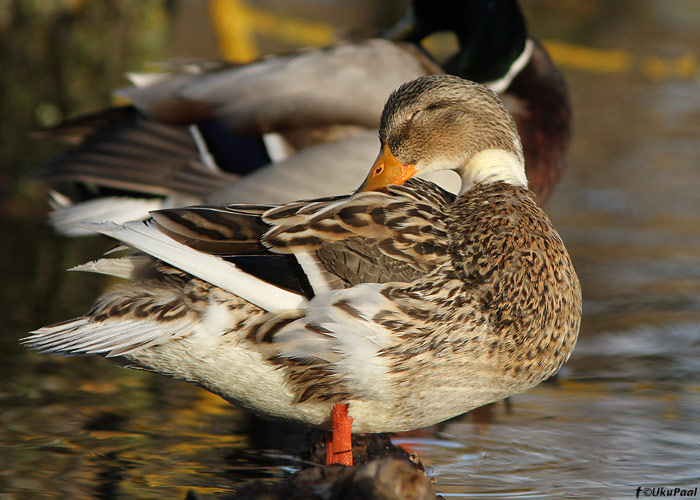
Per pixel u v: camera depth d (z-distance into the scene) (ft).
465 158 25.41
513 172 25.02
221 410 28.43
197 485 23.41
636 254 44.19
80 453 24.93
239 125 34.73
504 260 22.81
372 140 33.37
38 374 30.40
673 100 72.28
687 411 28.45
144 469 24.18
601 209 50.47
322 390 22.91
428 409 23.25
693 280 41.11
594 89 74.33
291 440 26.50
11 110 49.98
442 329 22.35
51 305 35.99
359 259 22.58
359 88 34.14
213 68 37.24
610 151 60.44
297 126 34.19
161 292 22.52
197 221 22.80
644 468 24.71
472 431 27.22
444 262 22.84
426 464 25.08
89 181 35.32
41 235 45.06
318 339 22.16
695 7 102.63
